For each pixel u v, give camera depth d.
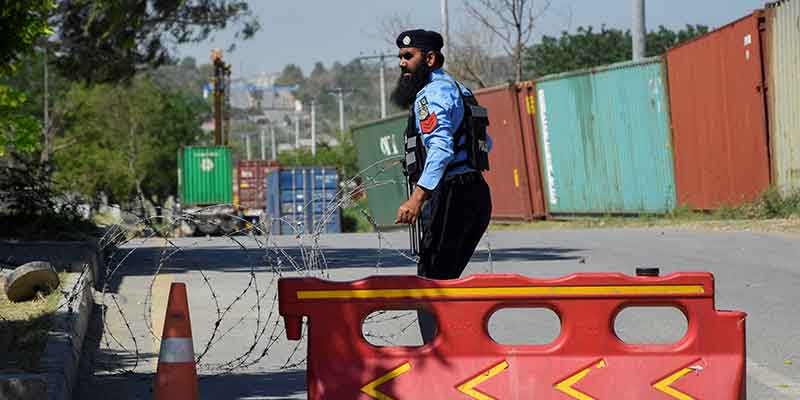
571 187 91.81
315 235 25.50
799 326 30.66
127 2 66.00
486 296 18.31
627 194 85.25
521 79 145.38
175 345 18.31
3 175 53.62
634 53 93.56
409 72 20.59
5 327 25.89
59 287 31.66
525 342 28.83
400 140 112.31
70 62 69.62
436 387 18.16
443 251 20.34
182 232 93.31
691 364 18.38
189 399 18.22
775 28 69.88
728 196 75.31
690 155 79.31
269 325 31.88
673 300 18.42
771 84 70.75
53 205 54.56
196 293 38.25
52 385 19.83
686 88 79.12
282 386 23.92
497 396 18.22
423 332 19.66
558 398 18.22
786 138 69.56
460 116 20.25
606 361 18.34
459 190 20.20
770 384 23.67
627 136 84.88
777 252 51.53
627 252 53.81
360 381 18.12
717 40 75.44
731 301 35.38
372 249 58.06
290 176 139.50
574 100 90.19
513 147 96.38
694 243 57.72
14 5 42.38
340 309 18.22
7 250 42.94
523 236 68.06
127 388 23.44
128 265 48.44
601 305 18.38
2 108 54.25
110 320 32.25
